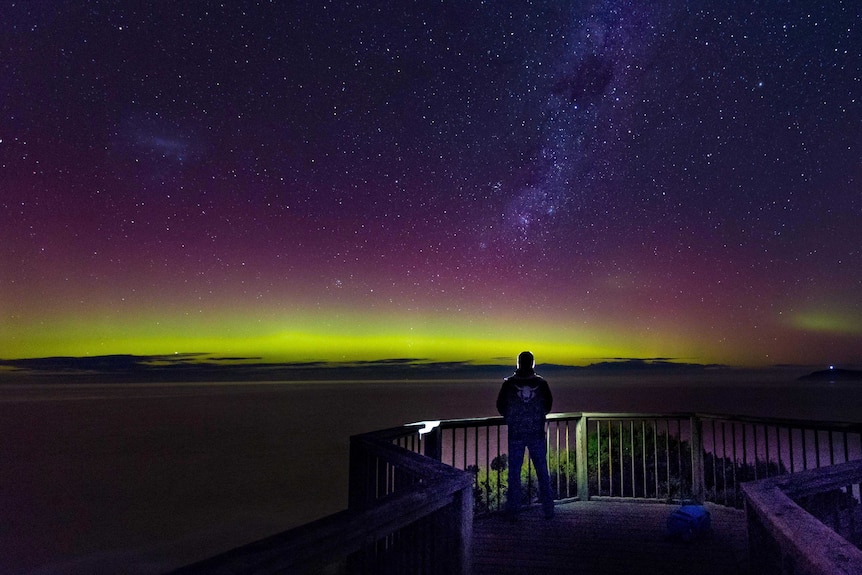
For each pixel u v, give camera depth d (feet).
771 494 8.29
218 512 150.61
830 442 15.29
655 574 13.19
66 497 179.22
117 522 143.43
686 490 21.01
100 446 302.66
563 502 19.90
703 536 15.55
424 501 7.87
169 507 159.02
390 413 492.13
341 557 5.88
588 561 14.10
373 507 6.59
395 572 8.48
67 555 115.44
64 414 516.32
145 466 236.22
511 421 17.72
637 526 17.04
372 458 13.47
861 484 11.02
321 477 206.28
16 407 609.83
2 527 142.31
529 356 18.22
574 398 599.98
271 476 210.79
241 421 449.89
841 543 5.85
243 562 4.43
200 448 292.40
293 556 5.02
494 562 14.08
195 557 109.09
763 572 8.66
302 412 535.60
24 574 103.71
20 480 210.18
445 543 9.50
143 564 106.01
